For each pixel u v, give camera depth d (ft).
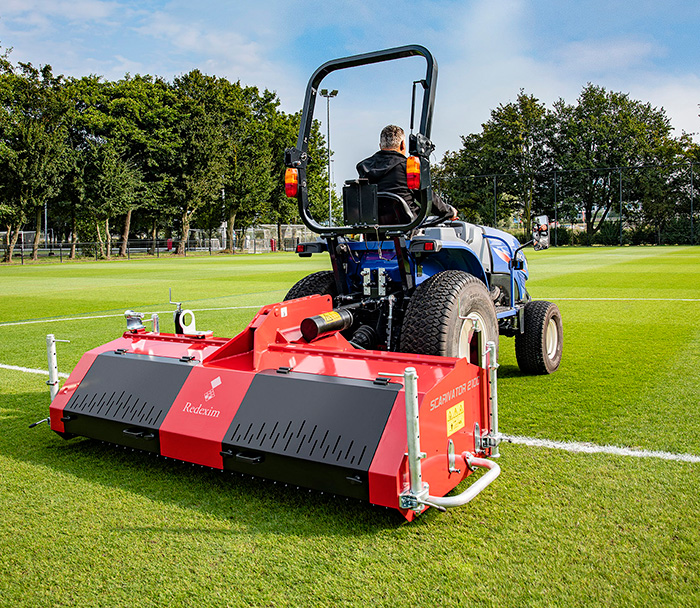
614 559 8.57
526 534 9.32
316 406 10.28
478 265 16.67
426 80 14.02
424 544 9.11
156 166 148.36
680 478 11.33
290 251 194.08
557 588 7.91
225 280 64.80
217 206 167.94
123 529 9.79
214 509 10.44
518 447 13.10
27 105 120.88
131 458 12.96
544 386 18.35
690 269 68.49
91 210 132.26
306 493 11.03
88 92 140.77
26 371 21.34
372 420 9.68
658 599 7.64
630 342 24.84
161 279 67.41
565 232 185.88
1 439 14.28
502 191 194.59
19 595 8.07
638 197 183.83
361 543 9.19
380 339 15.15
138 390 12.38
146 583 8.29
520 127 190.90
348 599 7.79
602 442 13.32
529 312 19.38
